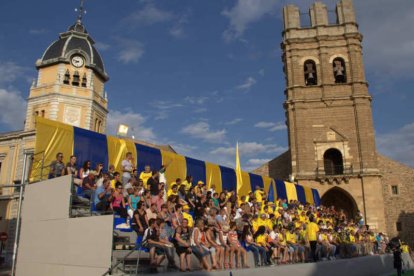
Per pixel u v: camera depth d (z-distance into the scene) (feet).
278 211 75.46
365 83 138.62
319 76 142.10
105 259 38.65
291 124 138.41
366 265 73.77
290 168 143.33
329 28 145.79
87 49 163.02
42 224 49.96
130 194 53.26
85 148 65.21
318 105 138.51
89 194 53.06
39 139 58.54
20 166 144.05
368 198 126.41
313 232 67.72
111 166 59.72
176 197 57.00
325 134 135.64
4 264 121.29
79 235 42.68
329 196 138.72
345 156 132.36
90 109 154.51
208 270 43.93
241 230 58.03
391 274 81.05
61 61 155.63
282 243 63.72
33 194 53.42
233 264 50.98
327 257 70.85
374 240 103.71
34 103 153.28
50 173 53.93
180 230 44.75
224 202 68.49
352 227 96.02
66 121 149.59
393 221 141.18
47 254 47.75
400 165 145.69
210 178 91.35
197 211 58.44
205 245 47.98
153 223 43.34
